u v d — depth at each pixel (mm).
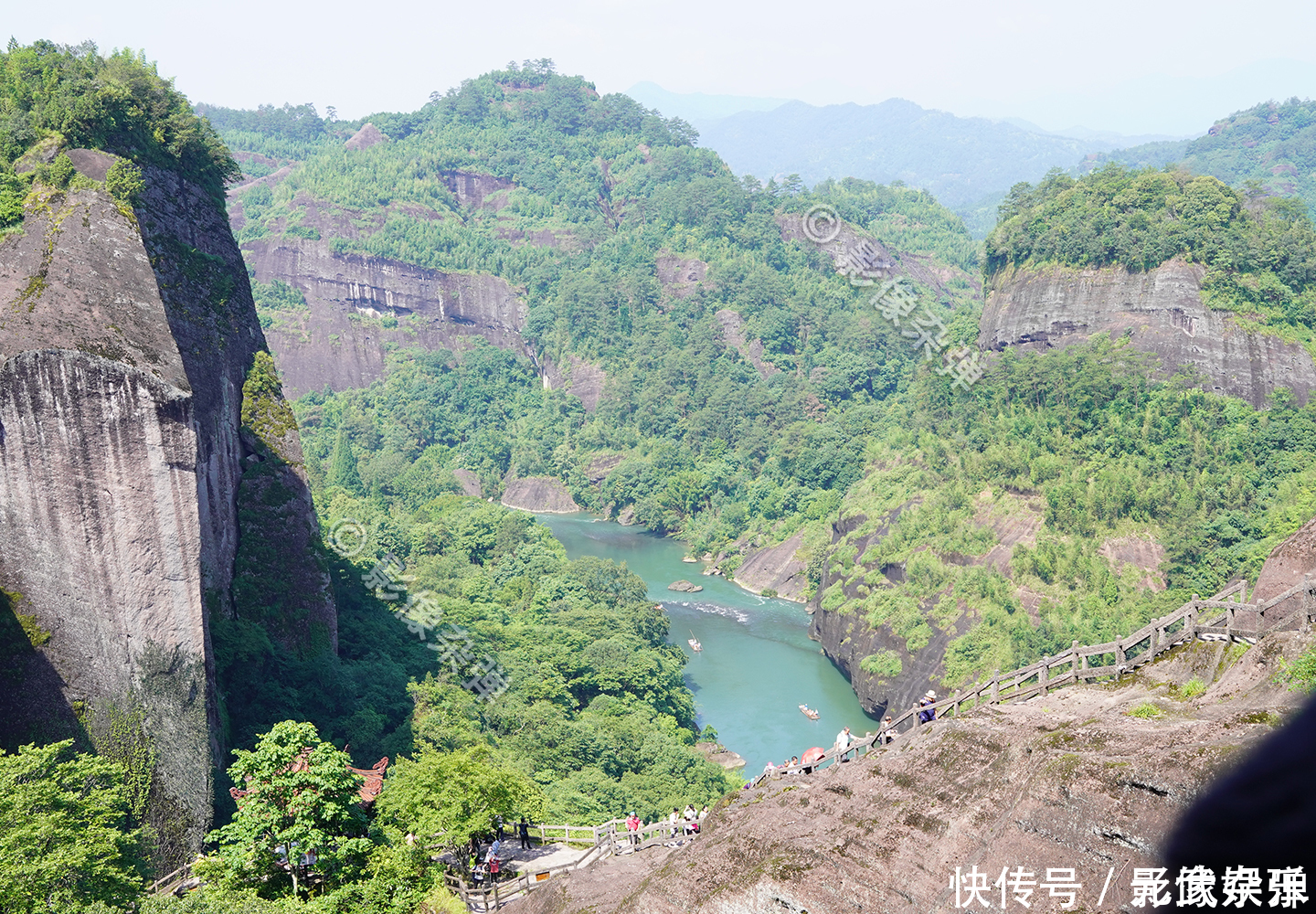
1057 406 125938
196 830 53531
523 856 43250
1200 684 29453
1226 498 108562
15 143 63562
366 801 43250
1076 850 22547
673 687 97562
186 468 55812
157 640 54688
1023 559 106375
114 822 43094
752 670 113938
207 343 72875
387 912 35188
